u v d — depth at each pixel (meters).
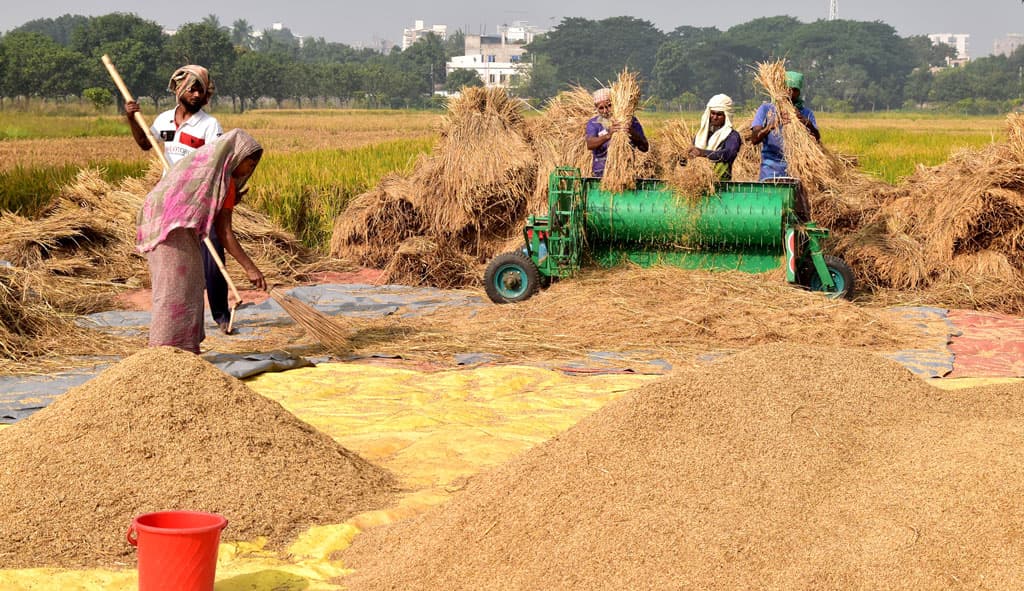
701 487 3.52
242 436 4.34
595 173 9.68
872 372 4.45
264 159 21.89
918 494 3.38
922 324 8.31
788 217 8.89
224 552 3.74
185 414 4.34
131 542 3.27
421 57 189.75
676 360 7.16
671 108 146.88
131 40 118.88
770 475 3.57
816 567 3.09
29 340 7.49
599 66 155.12
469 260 10.97
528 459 3.88
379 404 5.96
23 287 8.02
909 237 10.08
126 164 22.33
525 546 3.42
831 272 9.19
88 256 11.17
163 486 4.04
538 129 11.32
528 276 9.24
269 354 7.03
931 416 4.14
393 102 159.88
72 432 4.21
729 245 9.11
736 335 7.68
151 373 4.46
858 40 166.12
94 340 7.76
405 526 3.87
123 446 4.17
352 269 12.01
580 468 3.68
